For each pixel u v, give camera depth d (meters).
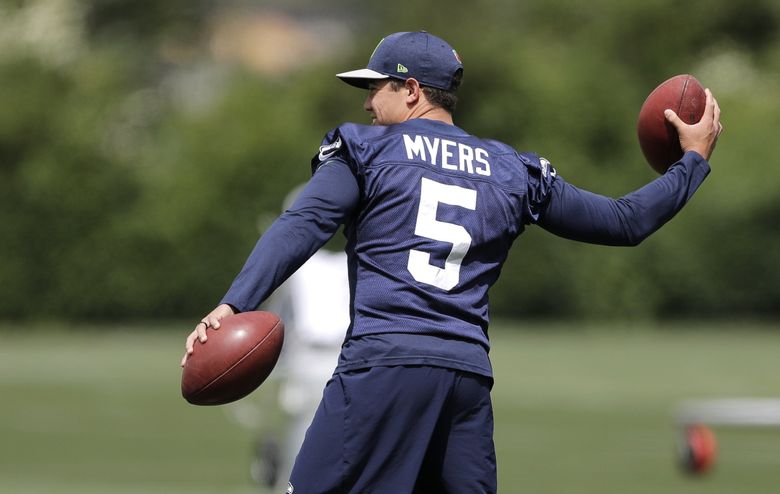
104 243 114.62
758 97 141.25
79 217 114.31
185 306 115.75
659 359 84.00
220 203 114.50
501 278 115.69
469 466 16.27
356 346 16.09
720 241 113.31
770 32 175.88
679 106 18.16
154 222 114.62
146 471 42.03
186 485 38.84
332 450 15.88
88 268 114.44
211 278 114.69
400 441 15.85
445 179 16.44
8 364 84.25
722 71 155.00
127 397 66.75
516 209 16.78
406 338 15.96
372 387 15.84
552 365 81.00
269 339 15.73
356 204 16.30
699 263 113.75
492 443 16.56
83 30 195.88
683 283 114.38
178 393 68.81
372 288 16.19
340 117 123.50
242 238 114.62
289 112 118.19
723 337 101.56
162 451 47.50
